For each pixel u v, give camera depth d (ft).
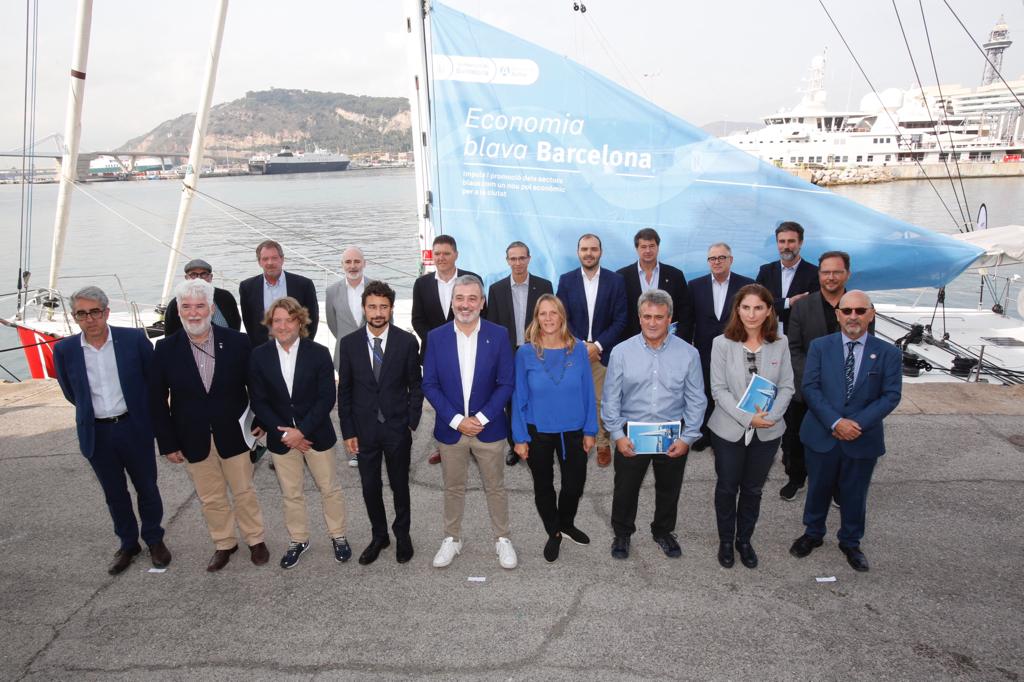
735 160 21.30
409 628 10.64
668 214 21.79
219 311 16.89
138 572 12.46
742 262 22.02
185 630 10.71
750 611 10.91
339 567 12.56
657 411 12.05
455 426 11.81
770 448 11.82
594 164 21.54
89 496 15.47
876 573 11.92
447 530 12.61
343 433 12.34
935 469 15.90
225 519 12.55
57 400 21.88
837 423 11.53
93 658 10.08
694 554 12.77
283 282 17.63
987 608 10.84
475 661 9.85
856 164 227.61
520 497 15.46
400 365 12.16
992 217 124.36
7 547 13.32
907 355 23.49
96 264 90.84
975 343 27.32
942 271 21.72
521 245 16.34
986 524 13.50
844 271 14.10
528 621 10.77
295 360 12.17
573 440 12.17
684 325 17.33
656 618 10.78
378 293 11.89
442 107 21.53
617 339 16.62
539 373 11.94
